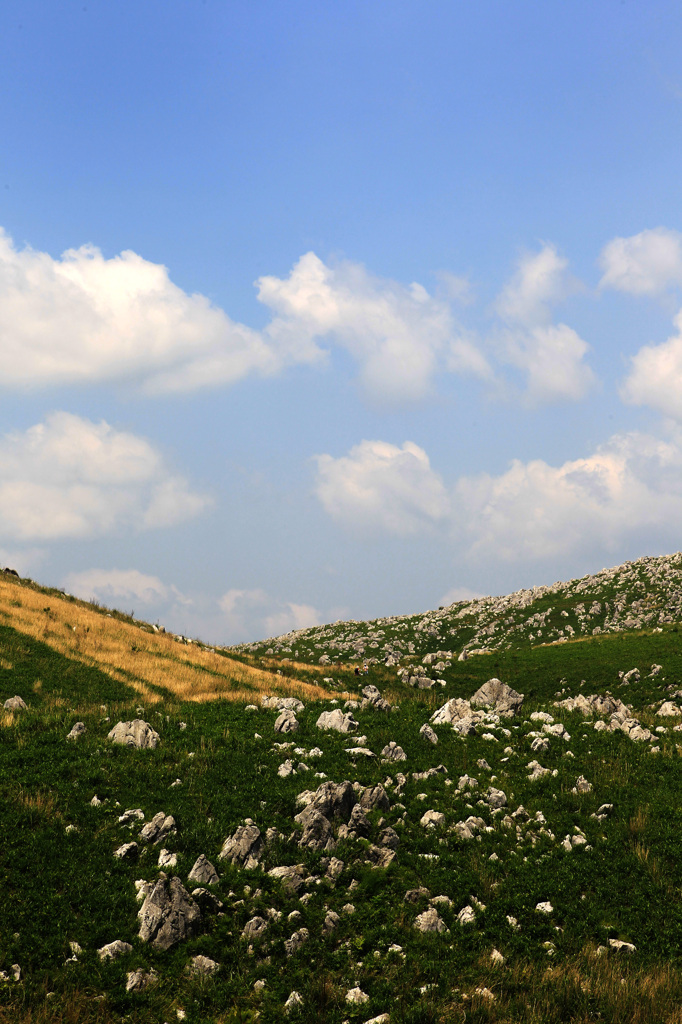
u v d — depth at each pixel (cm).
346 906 1919
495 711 3578
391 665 7700
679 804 2436
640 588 10944
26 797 2184
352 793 2383
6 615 4997
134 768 2486
